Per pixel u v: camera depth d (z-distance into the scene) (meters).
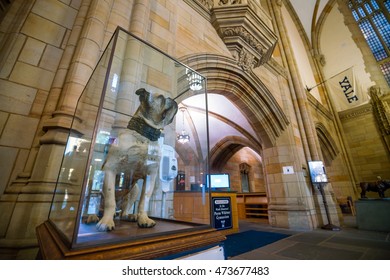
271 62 6.97
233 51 4.85
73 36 2.02
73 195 1.04
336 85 12.55
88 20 2.08
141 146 1.31
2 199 1.32
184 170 2.23
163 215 1.97
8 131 1.49
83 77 1.81
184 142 2.53
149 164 1.39
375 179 10.38
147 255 0.83
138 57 2.22
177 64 2.22
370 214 5.27
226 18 4.59
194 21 4.19
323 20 14.04
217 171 11.42
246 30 4.75
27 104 1.63
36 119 1.64
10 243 1.19
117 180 1.37
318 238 4.20
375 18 12.65
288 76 7.88
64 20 2.10
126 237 0.91
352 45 12.61
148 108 1.40
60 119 1.55
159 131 1.46
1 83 1.55
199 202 1.97
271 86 6.61
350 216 9.06
